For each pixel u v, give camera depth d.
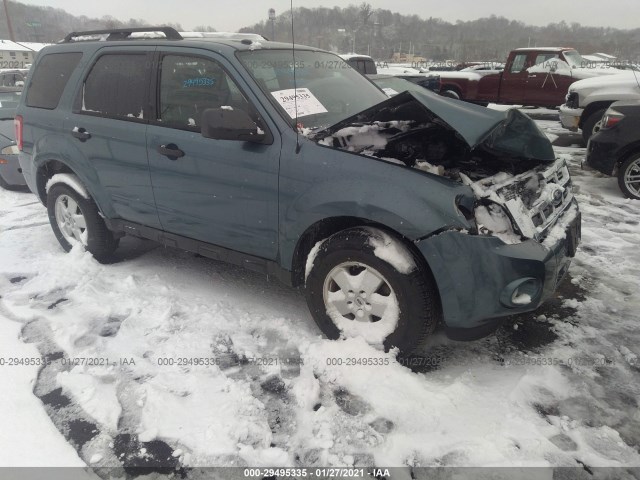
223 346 2.92
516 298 2.45
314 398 2.47
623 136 5.62
